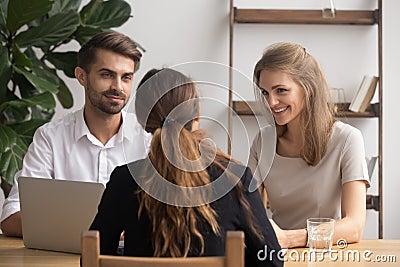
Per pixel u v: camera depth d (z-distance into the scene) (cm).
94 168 280
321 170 265
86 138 280
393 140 421
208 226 172
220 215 173
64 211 229
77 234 228
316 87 257
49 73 393
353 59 423
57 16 374
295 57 255
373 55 423
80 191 226
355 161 256
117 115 277
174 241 171
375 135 422
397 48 421
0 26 380
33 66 387
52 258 225
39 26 376
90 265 160
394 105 421
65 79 433
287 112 256
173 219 171
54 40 381
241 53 427
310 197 268
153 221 172
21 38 379
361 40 423
